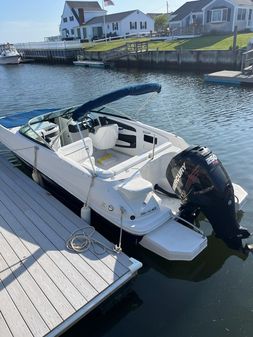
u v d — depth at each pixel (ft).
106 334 10.73
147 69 85.40
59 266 12.11
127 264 12.12
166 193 16.01
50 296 10.81
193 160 12.52
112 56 93.97
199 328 10.74
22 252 12.94
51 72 92.22
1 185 18.81
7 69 109.29
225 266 13.39
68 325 9.98
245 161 22.81
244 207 17.16
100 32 146.51
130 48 91.71
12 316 10.17
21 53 143.33
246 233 13.17
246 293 12.02
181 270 13.34
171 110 37.83
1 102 49.57
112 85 62.03
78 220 15.10
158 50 82.94
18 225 14.79
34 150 18.54
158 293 12.30
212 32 105.09
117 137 19.93
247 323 10.80
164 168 15.92
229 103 39.65
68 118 21.81
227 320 10.95
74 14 153.89
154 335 10.61
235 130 29.40
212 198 12.44
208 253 14.14
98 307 11.57
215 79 54.49
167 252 12.42
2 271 11.94
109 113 21.18
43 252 12.90
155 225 13.23
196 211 14.23
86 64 101.86
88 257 12.53
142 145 19.11
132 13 138.51
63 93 55.83
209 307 11.53
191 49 80.89
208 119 33.42
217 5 100.53
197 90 49.49
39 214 15.66
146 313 11.46
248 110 35.86
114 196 13.46
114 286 11.18
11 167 21.43
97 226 15.52
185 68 77.20
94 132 20.17
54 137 19.58
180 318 11.17
